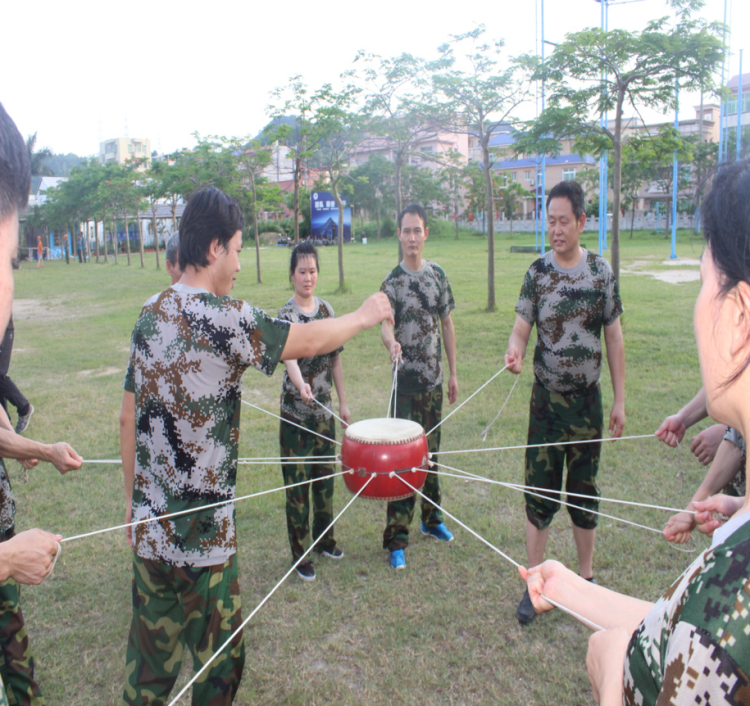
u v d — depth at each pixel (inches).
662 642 33.1
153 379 82.6
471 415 261.9
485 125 524.4
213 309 81.3
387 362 366.3
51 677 118.2
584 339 135.7
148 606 85.0
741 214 33.2
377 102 625.3
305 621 132.6
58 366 404.8
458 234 2214.6
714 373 34.4
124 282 1032.8
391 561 154.3
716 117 1455.5
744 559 29.5
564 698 108.4
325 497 156.6
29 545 69.2
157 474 83.4
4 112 48.6
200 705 84.0
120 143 4195.4
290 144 713.6
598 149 440.8
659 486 188.4
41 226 1923.0
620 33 376.8
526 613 128.8
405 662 118.5
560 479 143.3
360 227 2315.5
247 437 250.7
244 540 169.2
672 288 639.1
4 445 96.3
